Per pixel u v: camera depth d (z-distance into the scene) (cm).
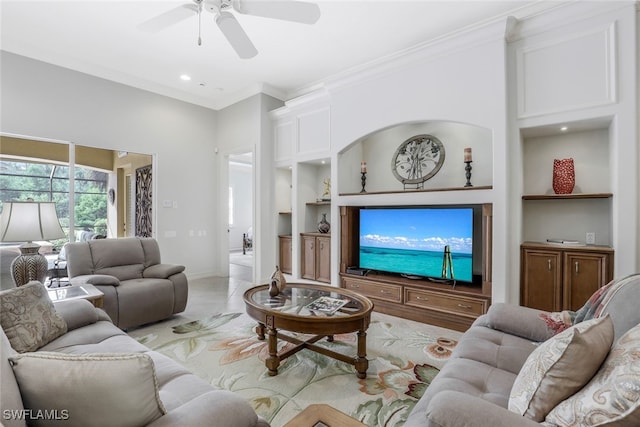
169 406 121
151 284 325
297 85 505
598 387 90
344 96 407
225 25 234
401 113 355
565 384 99
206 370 232
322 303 249
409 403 193
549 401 100
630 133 249
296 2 216
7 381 81
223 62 423
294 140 482
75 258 325
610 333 109
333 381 217
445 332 307
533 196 301
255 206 514
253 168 518
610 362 95
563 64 274
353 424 111
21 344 164
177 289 346
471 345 172
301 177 491
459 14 314
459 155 384
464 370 147
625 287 143
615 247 257
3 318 163
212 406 102
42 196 406
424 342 283
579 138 307
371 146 460
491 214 300
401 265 366
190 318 348
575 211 309
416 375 225
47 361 87
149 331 310
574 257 272
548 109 281
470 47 310
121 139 466
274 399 196
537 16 279
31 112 388
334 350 265
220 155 580
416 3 297
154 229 506
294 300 258
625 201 252
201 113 565
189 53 399
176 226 532
